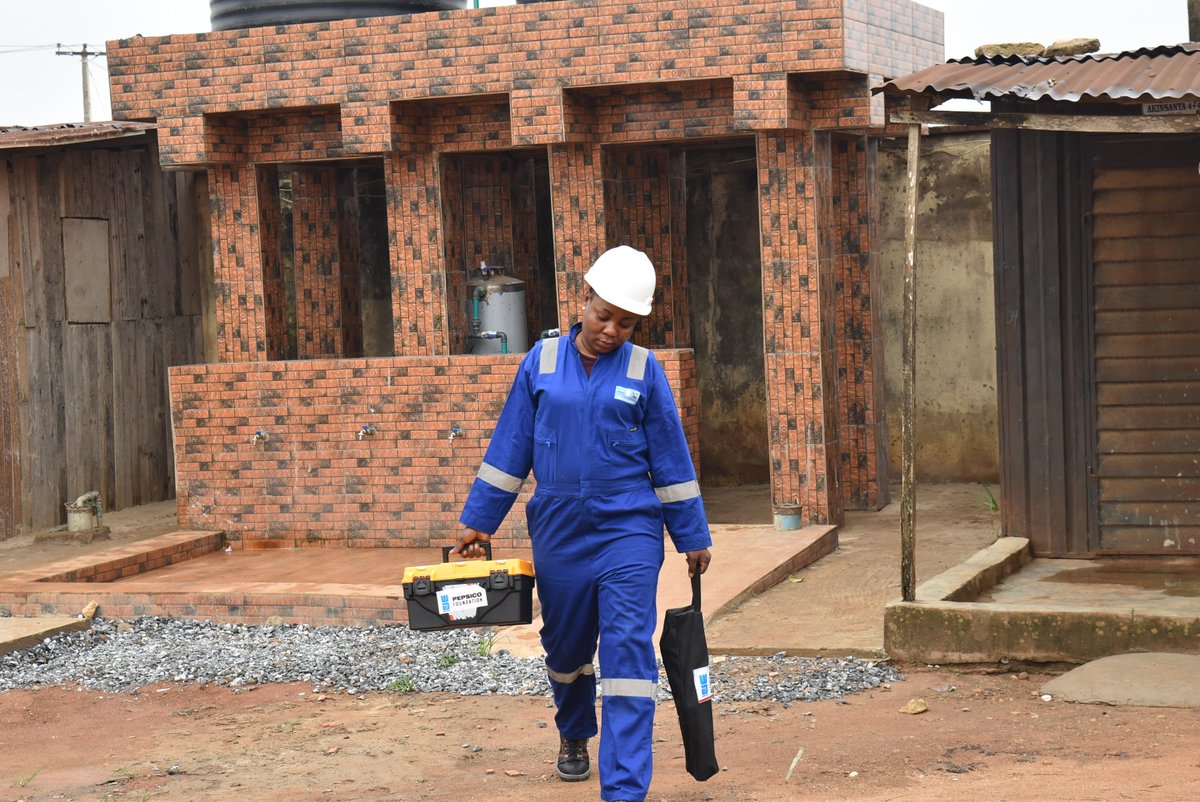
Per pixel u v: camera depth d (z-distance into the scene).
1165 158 9.82
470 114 12.89
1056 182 10.06
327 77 12.70
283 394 12.95
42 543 13.84
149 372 16.12
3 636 9.59
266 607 10.19
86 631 10.09
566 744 6.09
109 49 13.28
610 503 5.52
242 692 8.41
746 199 15.36
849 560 11.43
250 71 12.88
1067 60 9.34
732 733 6.90
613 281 5.48
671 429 5.62
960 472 15.00
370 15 13.20
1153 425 9.98
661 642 5.54
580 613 5.64
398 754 6.82
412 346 13.17
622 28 11.98
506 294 13.53
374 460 12.74
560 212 12.69
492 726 7.28
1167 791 5.39
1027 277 10.20
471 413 12.43
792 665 8.19
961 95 8.00
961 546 11.85
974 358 14.79
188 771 6.75
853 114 12.07
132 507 15.84
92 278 15.32
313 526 12.95
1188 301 9.87
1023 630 7.83
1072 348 10.12
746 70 11.77
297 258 14.45
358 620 9.99
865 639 8.56
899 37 12.78
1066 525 10.21
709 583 10.09
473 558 5.95
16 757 7.26
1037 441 10.25
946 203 14.71
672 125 12.40
